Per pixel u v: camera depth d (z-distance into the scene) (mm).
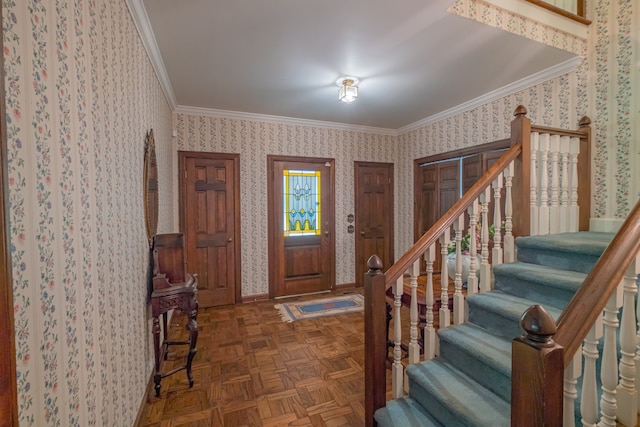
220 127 3787
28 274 690
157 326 1947
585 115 2439
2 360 558
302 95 3211
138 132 1822
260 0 1711
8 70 632
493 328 1745
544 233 2199
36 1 739
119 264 1393
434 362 1745
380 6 1782
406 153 4605
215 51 2266
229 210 3852
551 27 2273
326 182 4387
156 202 2387
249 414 1789
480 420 1273
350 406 1864
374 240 4715
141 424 1700
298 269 4246
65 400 854
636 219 1044
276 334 2926
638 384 1144
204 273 3742
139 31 1846
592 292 916
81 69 999
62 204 858
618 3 2273
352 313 3506
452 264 2182
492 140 3209
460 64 2529
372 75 2719
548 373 808
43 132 766
